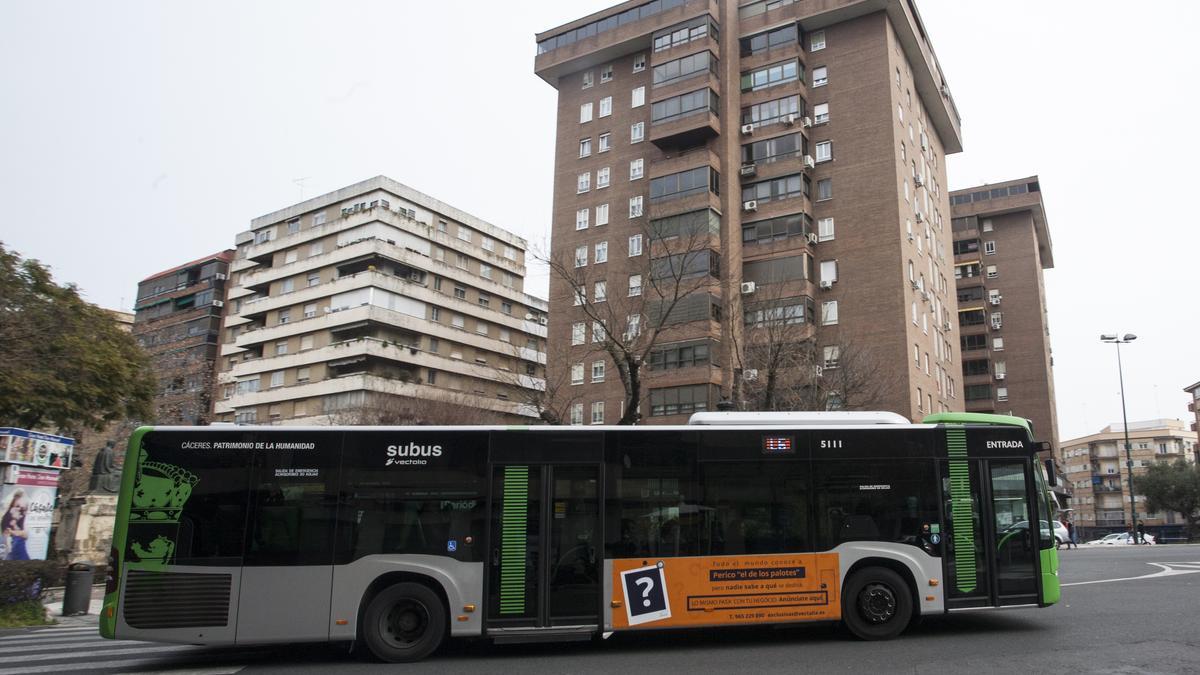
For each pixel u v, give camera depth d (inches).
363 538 380.8
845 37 1608.0
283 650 421.4
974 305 2578.7
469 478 392.2
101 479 936.9
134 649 430.9
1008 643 380.2
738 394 1036.5
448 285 2304.4
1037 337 2551.7
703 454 408.2
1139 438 4015.8
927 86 1768.0
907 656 355.3
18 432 637.9
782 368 1064.8
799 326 1186.0
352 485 385.4
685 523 399.2
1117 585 617.6
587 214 1792.6
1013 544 424.2
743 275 1552.7
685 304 1473.9
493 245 2511.1
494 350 2389.3
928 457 424.5
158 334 1764.3
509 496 391.2
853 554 406.6
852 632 403.5
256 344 2300.7
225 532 375.9
